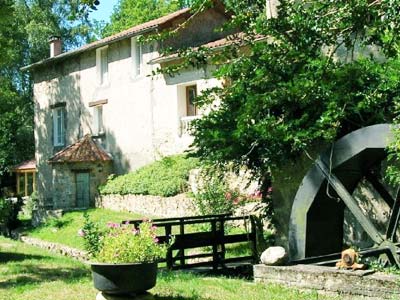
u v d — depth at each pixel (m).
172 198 19.86
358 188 10.83
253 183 15.15
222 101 10.95
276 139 9.61
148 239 7.30
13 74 40.81
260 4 7.97
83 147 26.88
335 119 9.15
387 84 8.83
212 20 25.14
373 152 9.16
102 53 28.02
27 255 14.48
